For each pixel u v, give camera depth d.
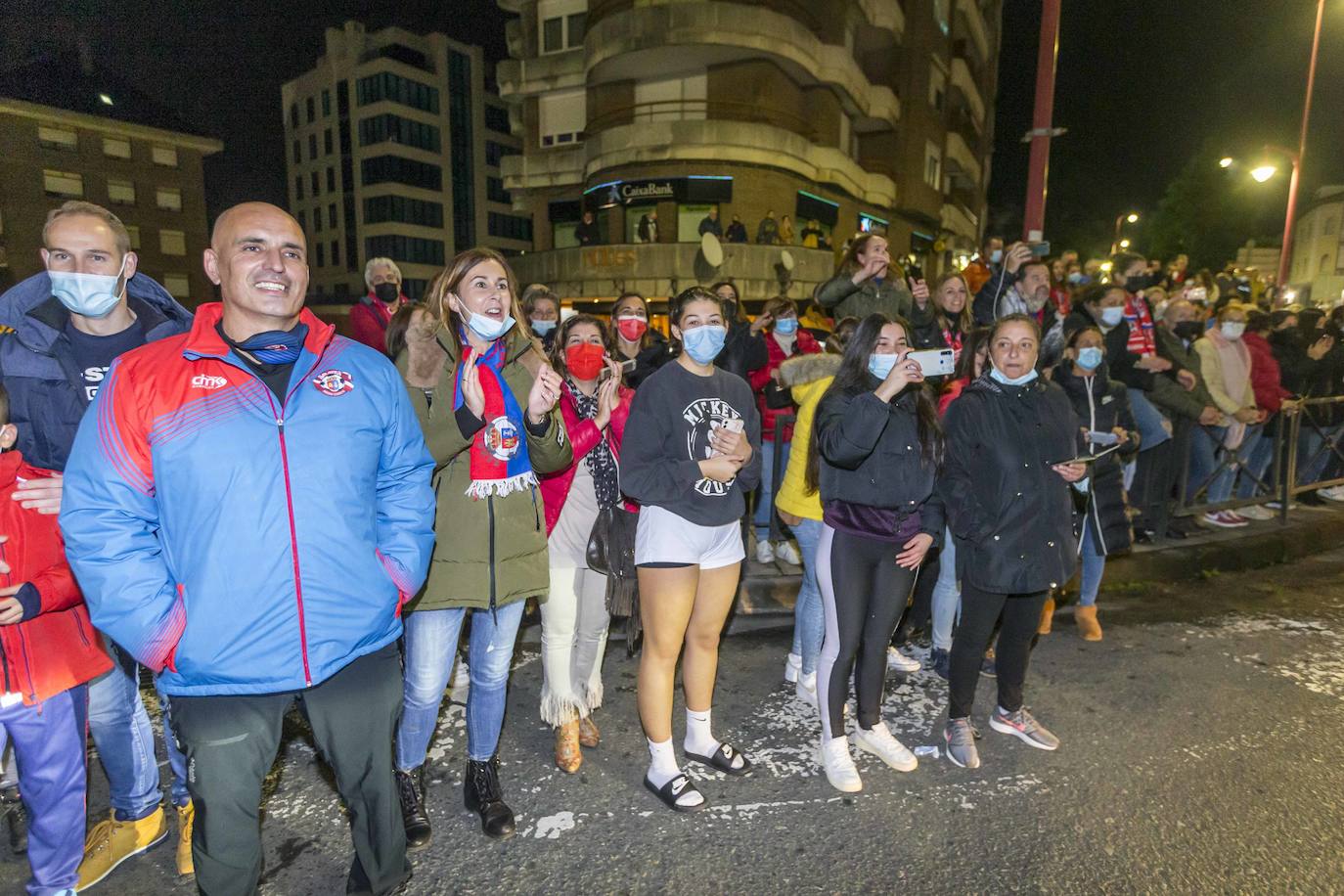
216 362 1.68
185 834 2.36
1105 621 4.51
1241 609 4.72
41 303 2.18
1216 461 6.12
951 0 31.03
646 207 23.55
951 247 36.00
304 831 2.56
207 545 1.64
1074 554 3.01
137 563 1.62
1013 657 3.12
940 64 30.45
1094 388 4.08
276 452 1.68
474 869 2.39
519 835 2.55
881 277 4.95
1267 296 11.89
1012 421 2.91
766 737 3.22
